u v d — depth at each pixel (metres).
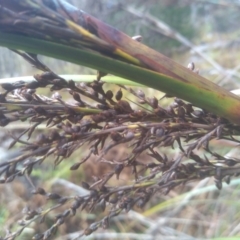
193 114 0.11
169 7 0.94
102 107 0.11
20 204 0.49
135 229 0.47
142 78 0.10
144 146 0.11
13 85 0.10
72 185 0.48
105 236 0.45
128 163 0.11
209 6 0.90
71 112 0.11
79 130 0.10
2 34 0.09
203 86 0.10
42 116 0.11
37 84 0.11
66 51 0.09
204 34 0.90
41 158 0.10
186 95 0.10
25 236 0.44
